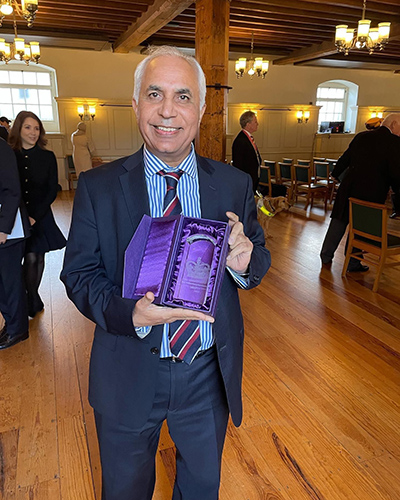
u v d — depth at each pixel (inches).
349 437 70.0
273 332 106.6
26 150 99.0
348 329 108.7
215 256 30.9
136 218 35.4
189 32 285.1
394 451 67.1
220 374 41.0
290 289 135.4
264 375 87.4
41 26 270.8
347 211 149.6
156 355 36.2
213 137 163.0
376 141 138.1
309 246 186.1
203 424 40.8
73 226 36.5
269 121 416.2
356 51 342.0
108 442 39.0
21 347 98.3
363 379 86.7
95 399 38.8
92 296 34.3
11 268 93.1
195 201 37.4
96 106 359.3
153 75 32.6
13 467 62.9
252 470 62.9
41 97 361.4
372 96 447.8
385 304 124.6
